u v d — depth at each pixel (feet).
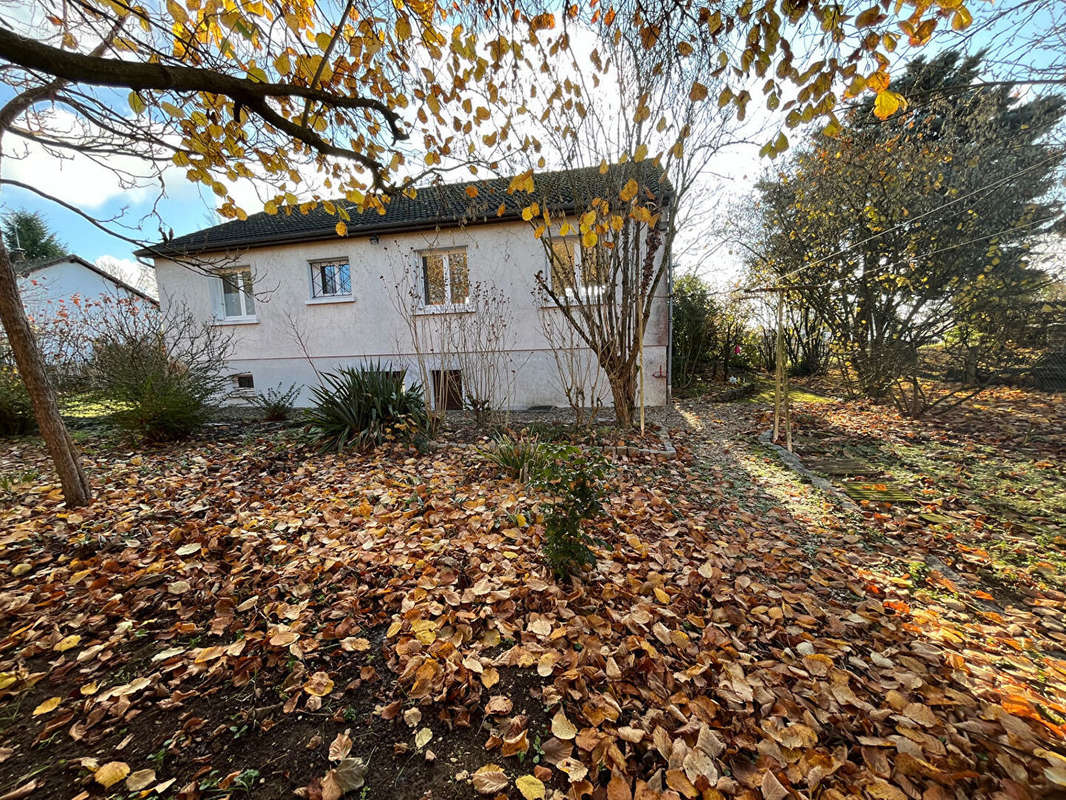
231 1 8.81
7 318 10.91
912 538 11.12
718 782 4.61
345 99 10.68
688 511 12.39
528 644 6.66
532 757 5.02
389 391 19.86
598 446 17.93
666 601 7.94
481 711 5.66
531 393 27.63
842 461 17.44
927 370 23.79
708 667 6.31
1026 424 18.98
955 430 20.70
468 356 23.31
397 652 6.50
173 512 11.68
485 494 12.93
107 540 9.84
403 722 5.50
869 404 27.22
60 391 25.50
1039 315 18.19
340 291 31.04
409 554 9.42
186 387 20.94
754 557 10.02
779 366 19.11
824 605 8.17
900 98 7.23
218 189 11.69
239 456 17.29
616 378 21.29
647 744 5.13
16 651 6.56
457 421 23.76
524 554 9.36
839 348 32.53
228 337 29.19
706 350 39.83
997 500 13.32
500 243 26.94
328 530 10.66
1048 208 17.85
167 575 8.52
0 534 10.05
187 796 4.54
